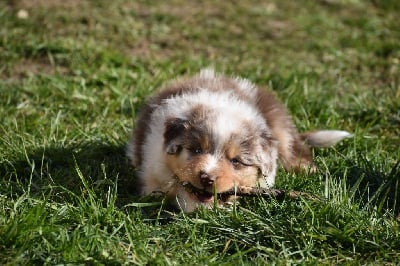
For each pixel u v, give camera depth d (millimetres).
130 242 5125
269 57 10750
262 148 6039
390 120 8523
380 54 11234
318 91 9164
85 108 8211
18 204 5605
